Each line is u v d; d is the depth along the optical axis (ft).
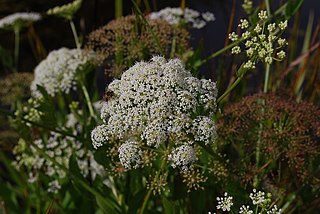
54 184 2.59
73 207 2.56
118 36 2.38
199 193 2.27
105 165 2.17
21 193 2.98
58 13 2.61
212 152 1.93
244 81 2.60
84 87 2.58
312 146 2.14
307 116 2.12
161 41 2.39
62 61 2.51
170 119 1.79
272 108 2.13
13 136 2.86
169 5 4.99
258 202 1.71
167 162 1.95
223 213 2.40
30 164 2.64
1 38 4.79
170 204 1.98
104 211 2.23
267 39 1.93
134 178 2.41
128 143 1.85
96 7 2.74
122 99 1.81
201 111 1.84
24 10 5.05
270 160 2.14
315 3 5.08
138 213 2.39
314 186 2.25
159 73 1.80
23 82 2.79
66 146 2.56
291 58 2.98
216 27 4.50
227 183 2.10
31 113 2.47
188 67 2.17
